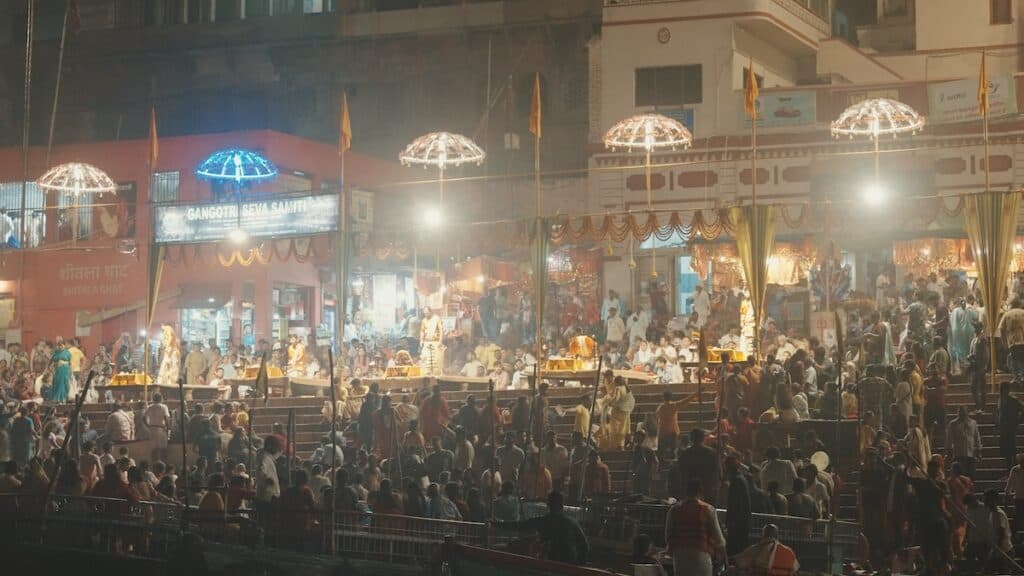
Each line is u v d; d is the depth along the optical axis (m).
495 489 24.33
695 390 31.52
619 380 29.16
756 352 29.50
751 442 26.25
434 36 56.41
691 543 16.48
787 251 37.47
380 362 39.12
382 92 57.62
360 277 46.91
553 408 30.88
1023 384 28.62
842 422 25.28
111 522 21.27
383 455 28.94
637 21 46.06
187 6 61.25
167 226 36.06
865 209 31.47
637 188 44.72
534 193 53.56
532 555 18.17
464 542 20.17
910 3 52.78
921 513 20.88
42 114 60.97
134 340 48.25
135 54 60.00
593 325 41.16
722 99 45.06
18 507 22.23
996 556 20.70
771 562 16.77
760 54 47.50
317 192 34.66
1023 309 29.58
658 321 39.31
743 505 18.47
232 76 59.72
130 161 49.50
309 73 58.50
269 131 48.22
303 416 34.00
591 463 24.48
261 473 23.33
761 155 43.53
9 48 60.75
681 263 43.31
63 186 44.69
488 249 46.00
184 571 19.97
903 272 40.09
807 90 43.44
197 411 30.97
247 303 47.06
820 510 21.89
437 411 29.56
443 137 37.78
